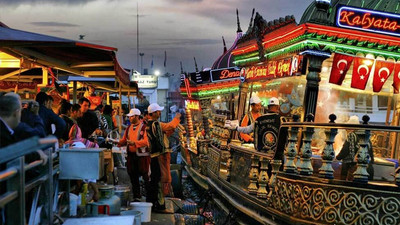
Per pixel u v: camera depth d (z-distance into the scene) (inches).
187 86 940.0
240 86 543.5
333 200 255.9
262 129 339.0
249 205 346.3
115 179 481.1
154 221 339.3
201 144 600.4
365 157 254.1
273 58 424.8
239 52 529.3
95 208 262.8
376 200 249.6
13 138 180.5
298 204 268.7
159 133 385.1
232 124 393.4
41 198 201.0
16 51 344.5
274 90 445.4
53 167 218.8
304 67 354.0
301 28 342.0
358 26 348.8
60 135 285.1
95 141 406.6
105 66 441.1
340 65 355.6
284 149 301.6
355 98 384.5
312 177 263.6
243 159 380.8
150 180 392.2
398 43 357.7
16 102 181.9
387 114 384.8
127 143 387.2
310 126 269.4
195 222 415.2
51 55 397.7
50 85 483.2
